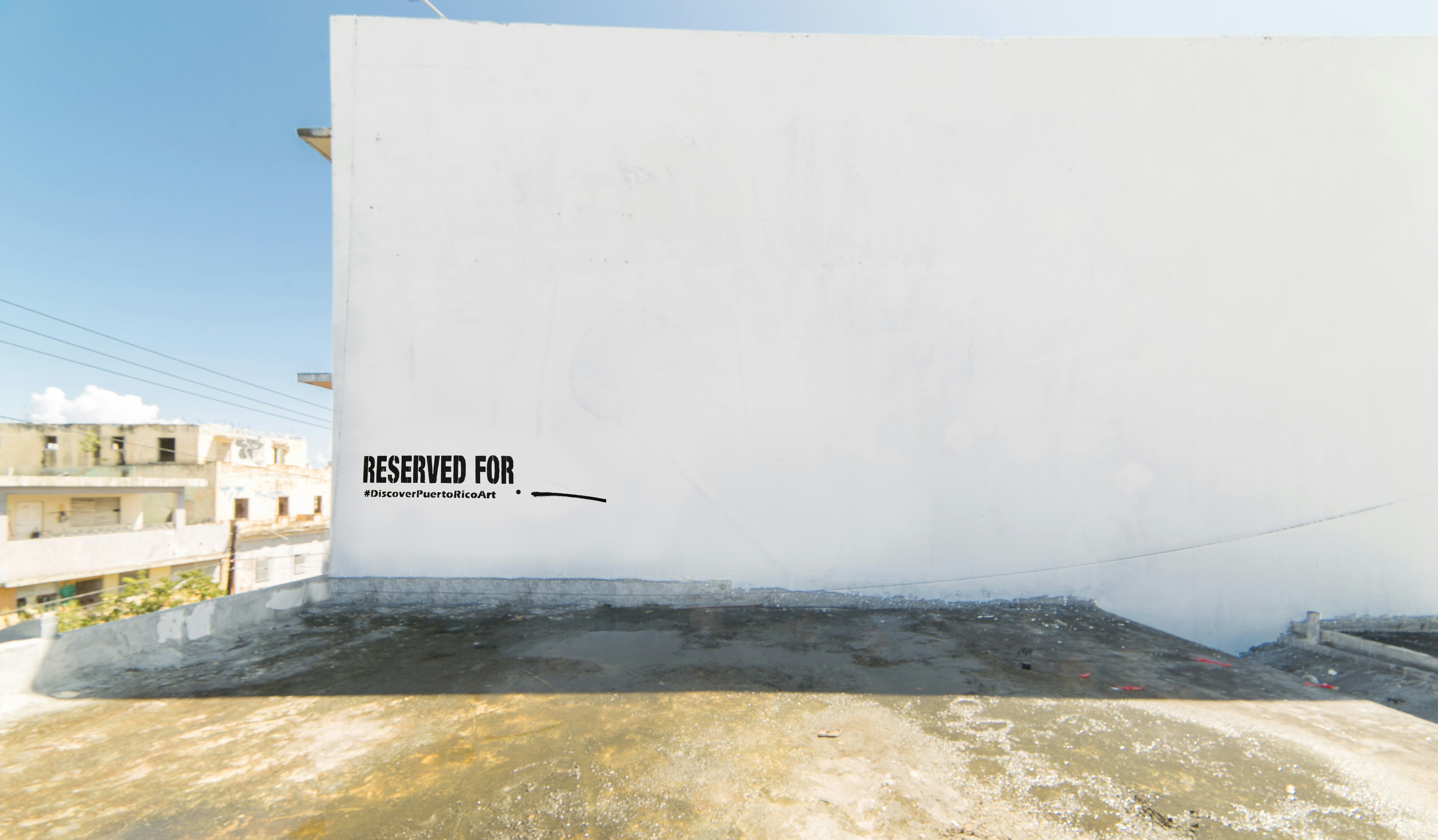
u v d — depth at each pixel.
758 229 5.02
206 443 24.73
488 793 2.03
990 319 5.02
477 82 4.96
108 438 23.48
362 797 2.02
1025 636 4.07
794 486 4.98
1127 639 4.03
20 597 14.94
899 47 4.99
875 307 5.02
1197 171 4.98
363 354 4.94
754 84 5.00
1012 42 4.99
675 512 4.96
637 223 5.00
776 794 2.04
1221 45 4.95
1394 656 4.10
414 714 2.69
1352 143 4.94
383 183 4.95
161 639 3.45
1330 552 4.92
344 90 4.93
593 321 5.00
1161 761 2.32
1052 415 5.00
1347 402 4.97
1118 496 4.98
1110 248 5.00
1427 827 1.91
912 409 5.01
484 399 4.96
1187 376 4.99
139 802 1.99
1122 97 4.98
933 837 1.81
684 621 4.39
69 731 2.50
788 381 5.00
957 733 2.53
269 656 3.49
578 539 4.95
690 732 2.51
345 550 4.91
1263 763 2.32
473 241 4.97
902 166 5.00
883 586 4.95
